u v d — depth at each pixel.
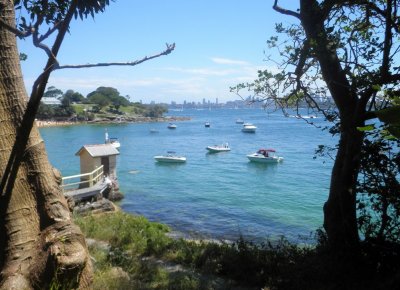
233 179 41.69
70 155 62.56
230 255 10.43
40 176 4.46
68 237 4.36
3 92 4.25
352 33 7.85
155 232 15.80
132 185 38.03
